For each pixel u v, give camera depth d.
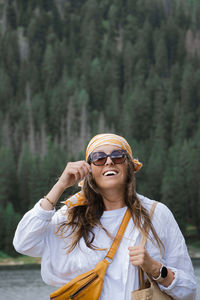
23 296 30.77
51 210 2.15
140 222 2.16
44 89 195.50
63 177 2.16
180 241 2.23
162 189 104.38
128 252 2.13
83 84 192.62
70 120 161.62
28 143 150.62
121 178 2.20
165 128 162.25
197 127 165.88
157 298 2.06
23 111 167.38
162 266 2.06
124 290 2.08
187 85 173.75
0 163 113.75
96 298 2.07
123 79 199.50
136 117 161.00
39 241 2.17
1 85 183.62
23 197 111.75
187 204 110.00
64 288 2.09
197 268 46.09
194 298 2.19
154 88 173.75
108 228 2.18
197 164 116.62
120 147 2.22
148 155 132.50
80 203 2.22
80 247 2.15
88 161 2.29
